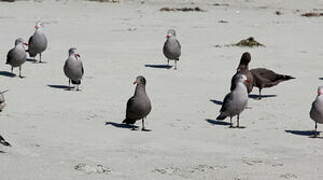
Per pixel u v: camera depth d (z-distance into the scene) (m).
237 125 18.14
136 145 15.30
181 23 48.47
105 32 41.38
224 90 23.86
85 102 20.92
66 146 14.74
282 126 18.38
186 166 13.44
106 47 34.31
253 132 17.47
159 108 20.36
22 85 23.77
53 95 21.94
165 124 18.11
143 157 14.09
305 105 21.50
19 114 18.42
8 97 21.16
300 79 26.39
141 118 17.25
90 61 29.47
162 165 13.45
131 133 16.66
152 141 15.81
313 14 55.72
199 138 16.44
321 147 15.86
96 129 16.95
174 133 16.94
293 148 15.65
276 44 36.94
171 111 20.03
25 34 39.28
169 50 28.16
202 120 18.94
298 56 32.50
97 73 26.61
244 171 13.16
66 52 32.31
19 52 25.31
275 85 23.23
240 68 21.84
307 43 37.59
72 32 41.03
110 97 21.92
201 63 29.94
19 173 12.05
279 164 13.88
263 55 32.69
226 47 35.19
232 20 51.31
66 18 50.31
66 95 22.03
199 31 43.25
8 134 15.56
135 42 36.69
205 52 33.34
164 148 15.13
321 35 41.88
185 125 18.08
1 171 12.11
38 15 51.84
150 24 47.19
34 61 29.45
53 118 18.14
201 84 24.94
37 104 20.22
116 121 18.23
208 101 21.83
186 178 12.44
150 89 23.56
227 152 14.98
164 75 26.67
